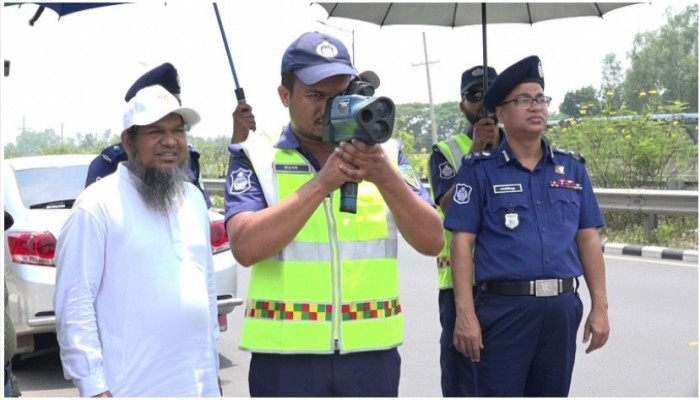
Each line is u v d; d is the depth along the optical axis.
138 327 2.69
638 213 11.23
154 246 2.73
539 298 3.28
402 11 4.41
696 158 12.62
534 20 4.43
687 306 7.48
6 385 3.17
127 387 2.66
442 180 4.09
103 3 4.17
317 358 2.71
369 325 2.73
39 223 5.39
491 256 3.34
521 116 3.34
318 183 2.54
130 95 3.65
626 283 8.55
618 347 6.19
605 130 13.29
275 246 2.58
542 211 3.34
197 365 2.77
